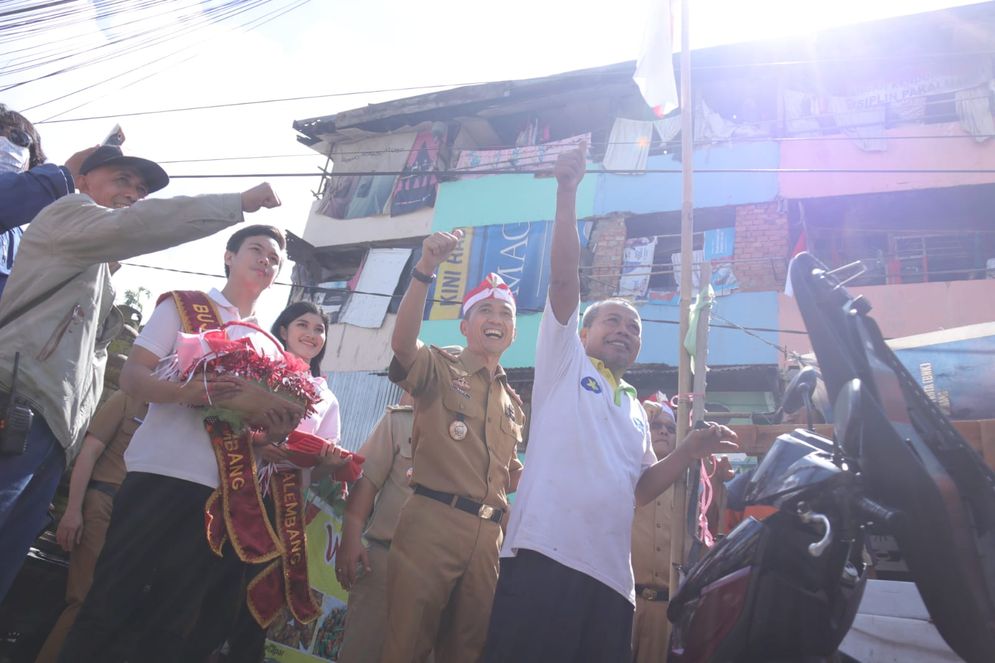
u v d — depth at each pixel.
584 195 16.53
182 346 2.87
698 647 2.65
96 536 4.01
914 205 14.45
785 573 2.57
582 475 2.78
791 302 14.03
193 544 2.85
